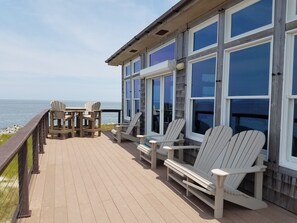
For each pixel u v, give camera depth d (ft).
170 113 19.79
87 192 11.07
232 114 12.65
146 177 13.30
